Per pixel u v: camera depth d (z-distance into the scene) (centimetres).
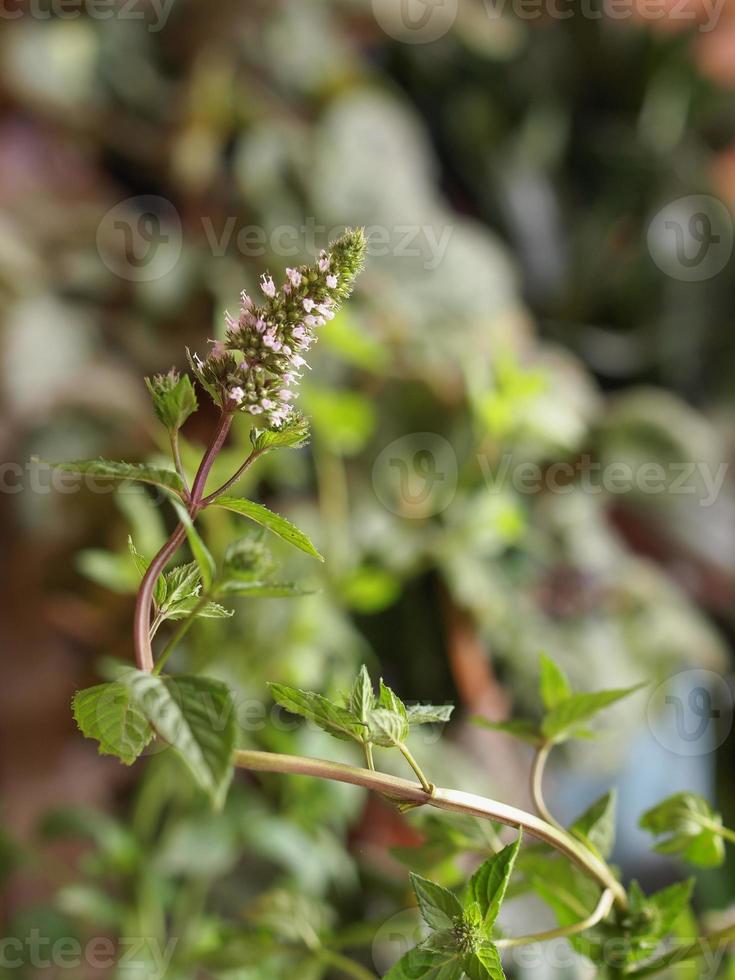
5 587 94
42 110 107
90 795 98
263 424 44
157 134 111
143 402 95
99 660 95
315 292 41
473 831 54
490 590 95
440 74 129
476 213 129
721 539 114
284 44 115
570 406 106
